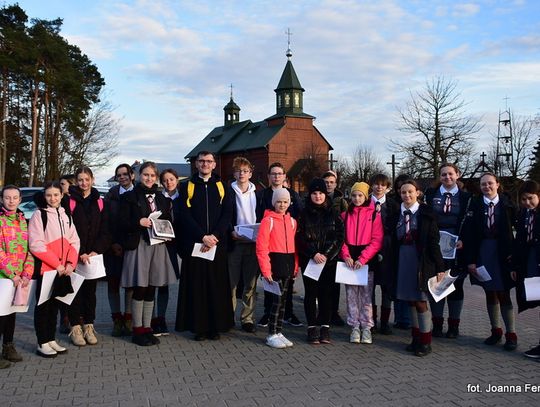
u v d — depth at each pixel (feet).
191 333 22.76
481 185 21.13
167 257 20.88
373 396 15.21
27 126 123.54
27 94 114.52
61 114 109.09
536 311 27.27
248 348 20.35
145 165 21.15
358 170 186.70
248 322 23.16
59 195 19.20
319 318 21.35
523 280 19.57
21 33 104.27
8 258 17.46
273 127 206.39
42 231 18.40
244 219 24.02
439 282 19.31
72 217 20.29
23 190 40.32
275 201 20.85
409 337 22.39
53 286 18.67
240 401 14.78
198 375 17.01
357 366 18.11
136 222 20.12
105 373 17.15
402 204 20.79
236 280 23.25
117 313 22.16
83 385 16.01
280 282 20.83
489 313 21.11
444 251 20.98
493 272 20.51
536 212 19.67
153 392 15.44
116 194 24.22
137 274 20.08
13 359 18.24
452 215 22.11
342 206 25.26
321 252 20.77
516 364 18.38
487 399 15.02
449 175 22.11
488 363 18.49
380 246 21.04
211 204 21.52
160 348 20.24
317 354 19.58
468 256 21.08
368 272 21.29
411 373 17.34
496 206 20.79
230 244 22.98
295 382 16.39
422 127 99.45
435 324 22.22
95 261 20.20
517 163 101.40
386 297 22.76
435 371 17.58
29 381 16.34
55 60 108.58
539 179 95.14
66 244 19.16
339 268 20.83
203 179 21.93
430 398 15.08
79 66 121.19
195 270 21.20
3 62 100.01
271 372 17.38
